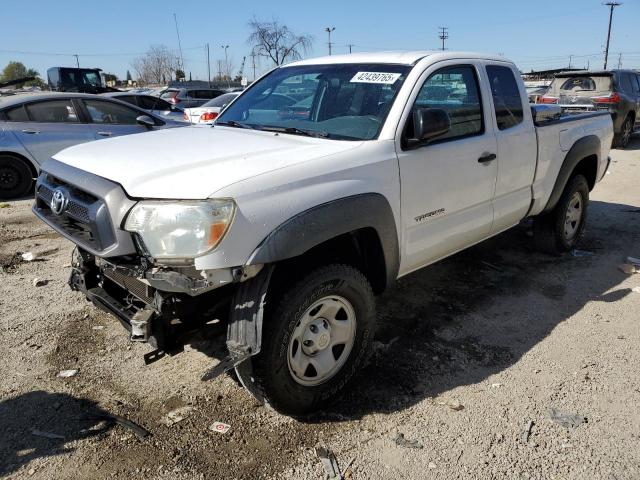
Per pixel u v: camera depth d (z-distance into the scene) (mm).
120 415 2979
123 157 2979
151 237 2482
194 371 3416
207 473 2576
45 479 2512
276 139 3309
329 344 3025
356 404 3137
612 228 6754
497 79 4273
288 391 2828
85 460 2635
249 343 2574
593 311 4367
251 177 2584
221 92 22219
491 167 4062
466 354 3691
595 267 5371
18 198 8234
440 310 4352
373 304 3186
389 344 3797
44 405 3039
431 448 2777
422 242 3594
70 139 8297
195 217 2430
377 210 3068
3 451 2678
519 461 2693
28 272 5012
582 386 3322
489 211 4227
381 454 2729
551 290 4785
